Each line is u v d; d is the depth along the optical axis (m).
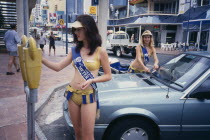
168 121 2.86
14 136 3.49
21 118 4.16
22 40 2.12
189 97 2.92
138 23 30.62
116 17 40.59
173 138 2.93
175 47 25.89
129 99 2.88
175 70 3.59
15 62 8.45
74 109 2.42
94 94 2.36
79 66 2.33
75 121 2.49
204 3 24.62
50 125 4.16
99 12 11.32
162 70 3.90
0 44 16.08
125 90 3.15
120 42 17.42
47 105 5.25
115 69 5.57
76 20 2.30
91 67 2.31
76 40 2.39
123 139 2.88
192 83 3.01
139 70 4.69
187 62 3.59
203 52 3.81
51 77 8.09
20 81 7.08
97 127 2.80
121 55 17.48
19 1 10.27
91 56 2.33
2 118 4.14
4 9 15.88
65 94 2.52
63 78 7.98
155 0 30.62
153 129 2.94
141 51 4.55
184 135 2.93
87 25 2.24
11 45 7.88
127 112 2.79
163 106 2.86
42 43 18.75
